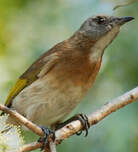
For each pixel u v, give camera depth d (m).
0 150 7.27
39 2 16.69
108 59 14.41
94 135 13.52
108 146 13.22
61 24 15.72
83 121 10.65
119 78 14.26
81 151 13.52
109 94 14.06
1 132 7.53
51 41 15.40
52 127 11.71
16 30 16.62
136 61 14.24
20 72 15.10
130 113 13.48
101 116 9.64
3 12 17.12
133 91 9.80
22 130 10.77
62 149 13.59
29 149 8.59
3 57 15.95
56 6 16.27
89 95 14.21
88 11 15.53
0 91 14.76
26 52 15.60
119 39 14.52
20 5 16.97
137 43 14.38
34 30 16.19
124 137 13.18
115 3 15.45
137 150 13.17
